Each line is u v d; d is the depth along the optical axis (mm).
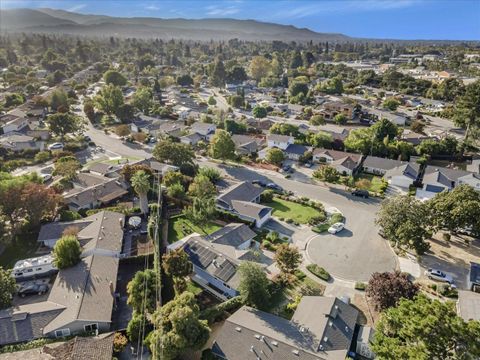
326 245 58312
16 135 104938
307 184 82562
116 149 105500
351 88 188625
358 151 98688
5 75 189125
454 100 156000
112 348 36156
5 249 56719
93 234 56156
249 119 135500
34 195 58312
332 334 36656
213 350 35750
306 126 123125
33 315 39531
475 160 91750
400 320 32031
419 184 81000
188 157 87750
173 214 67812
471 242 58969
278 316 42375
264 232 62000
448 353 28844
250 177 86250
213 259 49906
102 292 43875
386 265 53281
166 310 36906
